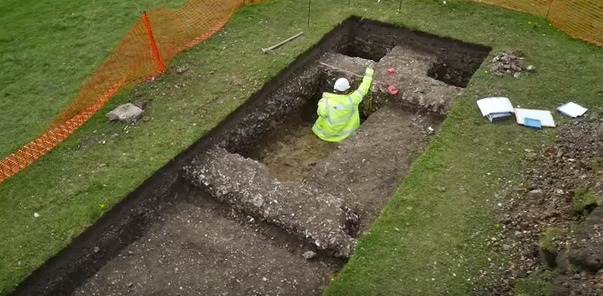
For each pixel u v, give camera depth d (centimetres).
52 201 554
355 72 743
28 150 618
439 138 612
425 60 773
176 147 605
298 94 738
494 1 847
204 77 714
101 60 755
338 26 806
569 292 432
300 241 541
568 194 538
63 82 721
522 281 460
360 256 493
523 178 562
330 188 593
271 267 523
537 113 636
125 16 844
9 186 573
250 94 679
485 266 481
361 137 656
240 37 787
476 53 766
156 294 504
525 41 762
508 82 689
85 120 655
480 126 626
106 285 512
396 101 699
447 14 823
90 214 535
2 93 704
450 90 689
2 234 525
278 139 715
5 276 486
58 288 511
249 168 600
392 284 470
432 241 504
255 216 565
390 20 809
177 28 802
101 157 603
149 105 674
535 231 507
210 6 848
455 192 549
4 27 826
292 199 559
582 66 714
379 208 573
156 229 565
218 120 642
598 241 458
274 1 864
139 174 576
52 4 875
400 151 635
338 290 467
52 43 792
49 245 511
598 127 613
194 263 530
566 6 830
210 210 585
